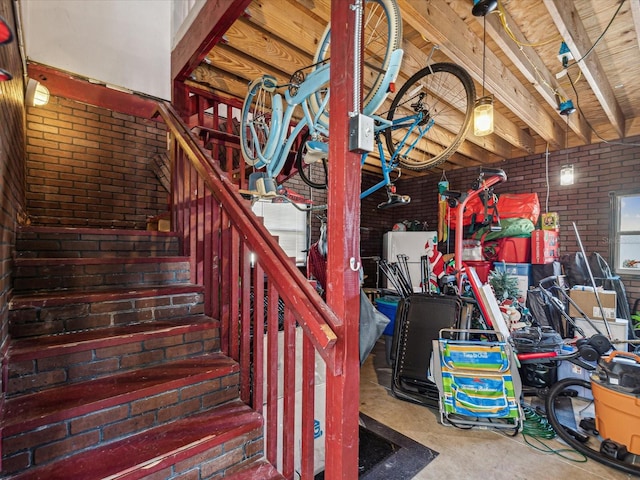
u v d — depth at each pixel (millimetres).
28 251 1610
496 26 2244
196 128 2795
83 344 1270
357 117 1006
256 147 2312
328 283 1077
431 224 6035
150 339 1433
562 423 2512
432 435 2416
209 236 1758
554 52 2709
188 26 2557
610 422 2107
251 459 1329
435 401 2852
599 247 4195
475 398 2457
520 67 2557
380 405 2900
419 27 2098
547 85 2908
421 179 6223
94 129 3432
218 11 2072
